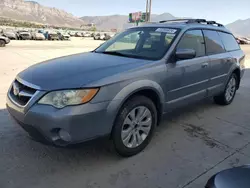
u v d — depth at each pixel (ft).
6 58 39.47
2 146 10.52
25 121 8.56
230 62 15.92
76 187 8.29
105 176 8.91
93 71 9.32
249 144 11.73
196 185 8.61
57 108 8.13
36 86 8.61
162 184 8.60
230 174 5.87
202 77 13.37
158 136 12.14
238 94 20.72
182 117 14.80
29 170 9.05
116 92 8.92
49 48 65.72
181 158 10.25
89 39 150.41
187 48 12.21
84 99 8.28
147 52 11.71
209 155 10.58
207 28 14.42
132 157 10.17
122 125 9.37
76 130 8.27
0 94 18.57
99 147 10.74
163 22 14.61
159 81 10.59
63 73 9.23
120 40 13.57
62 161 9.69
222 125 13.85
